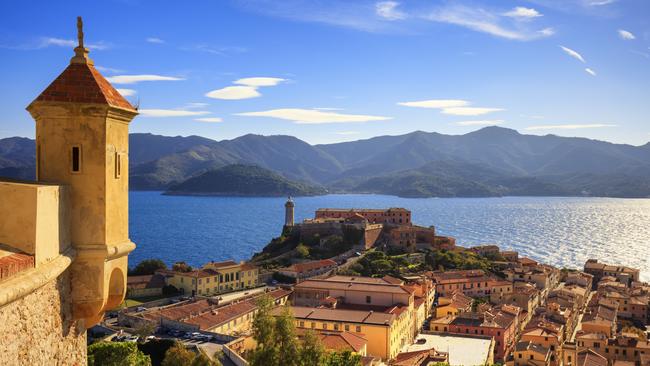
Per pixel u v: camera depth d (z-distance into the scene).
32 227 18.22
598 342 163.75
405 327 154.12
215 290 198.50
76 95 21.89
